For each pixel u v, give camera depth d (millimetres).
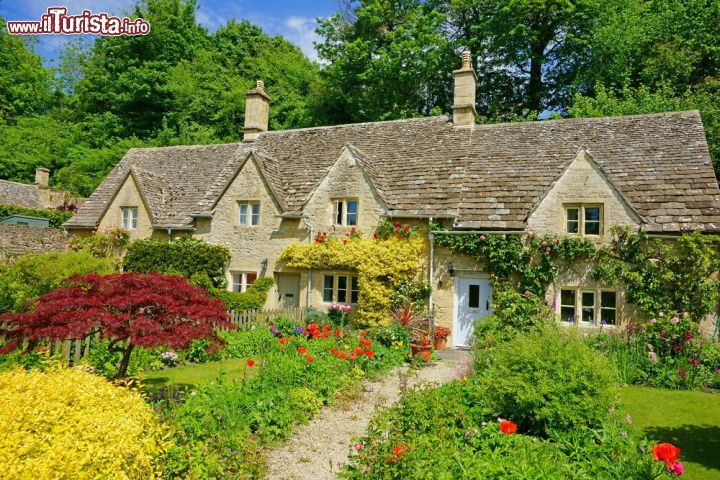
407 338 13523
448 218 15844
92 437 4332
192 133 36750
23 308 10094
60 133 43094
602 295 14008
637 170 15125
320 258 16906
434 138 19578
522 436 5965
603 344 12023
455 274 15758
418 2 34031
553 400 6320
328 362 10062
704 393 9812
